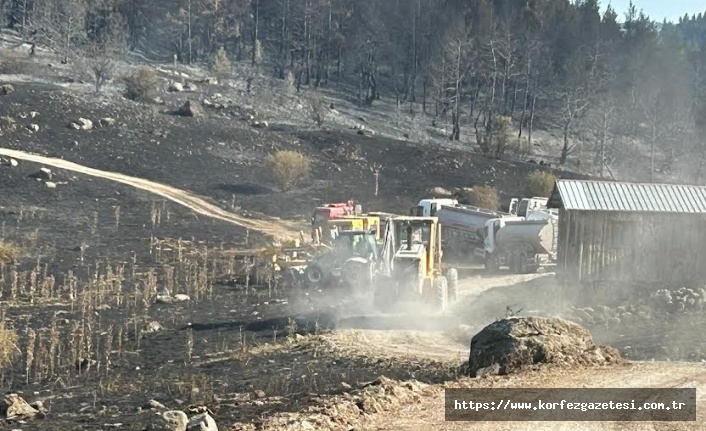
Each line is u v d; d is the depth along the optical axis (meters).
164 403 19.67
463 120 130.62
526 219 51.69
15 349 28.11
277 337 30.03
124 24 128.50
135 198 69.00
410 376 21.11
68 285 42.66
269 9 157.12
